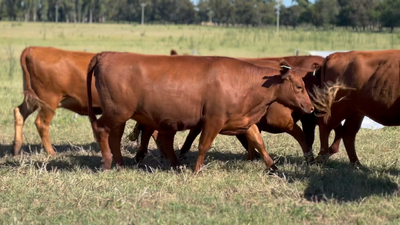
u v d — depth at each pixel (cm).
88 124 1138
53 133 1047
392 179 660
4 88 1603
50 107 845
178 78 688
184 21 11038
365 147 898
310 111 697
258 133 724
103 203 583
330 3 7075
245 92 693
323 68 749
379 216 540
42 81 852
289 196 609
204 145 703
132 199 599
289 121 757
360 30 6225
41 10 11375
